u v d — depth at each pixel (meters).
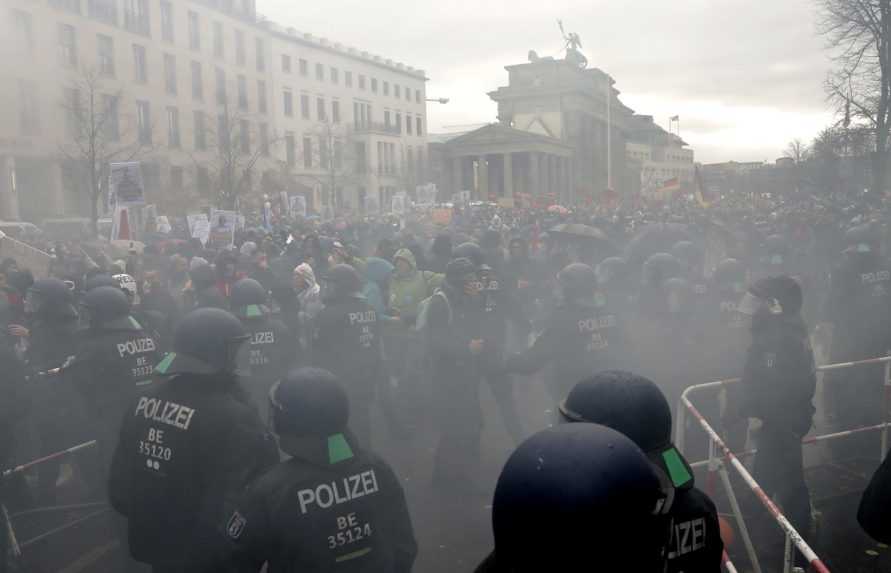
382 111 75.62
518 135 77.62
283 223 24.20
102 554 5.00
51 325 6.04
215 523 2.88
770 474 4.62
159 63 44.00
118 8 40.16
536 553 1.15
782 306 4.52
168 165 44.41
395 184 73.19
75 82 33.38
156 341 6.85
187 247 12.22
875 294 7.15
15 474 5.41
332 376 2.59
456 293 5.91
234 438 2.94
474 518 5.37
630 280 7.32
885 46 31.88
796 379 4.45
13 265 9.99
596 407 2.05
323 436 2.51
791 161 79.19
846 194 39.06
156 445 2.99
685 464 2.08
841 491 5.53
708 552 2.16
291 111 61.44
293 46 61.47
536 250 13.88
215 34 50.34
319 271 10.71
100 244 17.69
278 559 2.49
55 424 5.78
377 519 2.62
